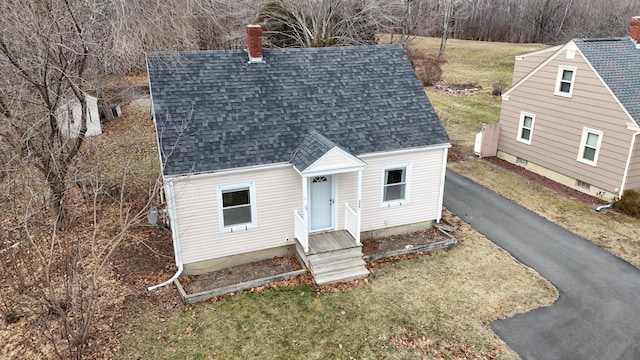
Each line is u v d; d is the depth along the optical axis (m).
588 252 14.14
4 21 12.83
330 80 14.84
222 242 12.86
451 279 12.64
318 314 11.09
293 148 12.97
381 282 12.46
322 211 13.89
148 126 28.34
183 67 13.70
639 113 16.23
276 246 13.58
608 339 10.33
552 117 19.55
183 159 11.88
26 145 13.20
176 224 12.15
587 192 18.53
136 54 15.67
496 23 67.69
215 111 13.04
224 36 29.98
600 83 17.05
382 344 10.10
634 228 15.59
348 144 13.48
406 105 14.91
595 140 17.81
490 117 30.52
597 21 48.56
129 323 10.68
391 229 14.98
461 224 16.06
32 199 12.59
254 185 12.66
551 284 12.46
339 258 12.91
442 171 14.90
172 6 16.73
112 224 15.67
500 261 13.61
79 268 11.64
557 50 18.77
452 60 51.12
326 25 33.06
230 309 11.27
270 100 13.77
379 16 36.72
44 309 10.84
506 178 20.44
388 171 14.19
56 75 14.03
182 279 12.55
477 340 10.27
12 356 9.73
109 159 21.73
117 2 14.30
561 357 9.80
